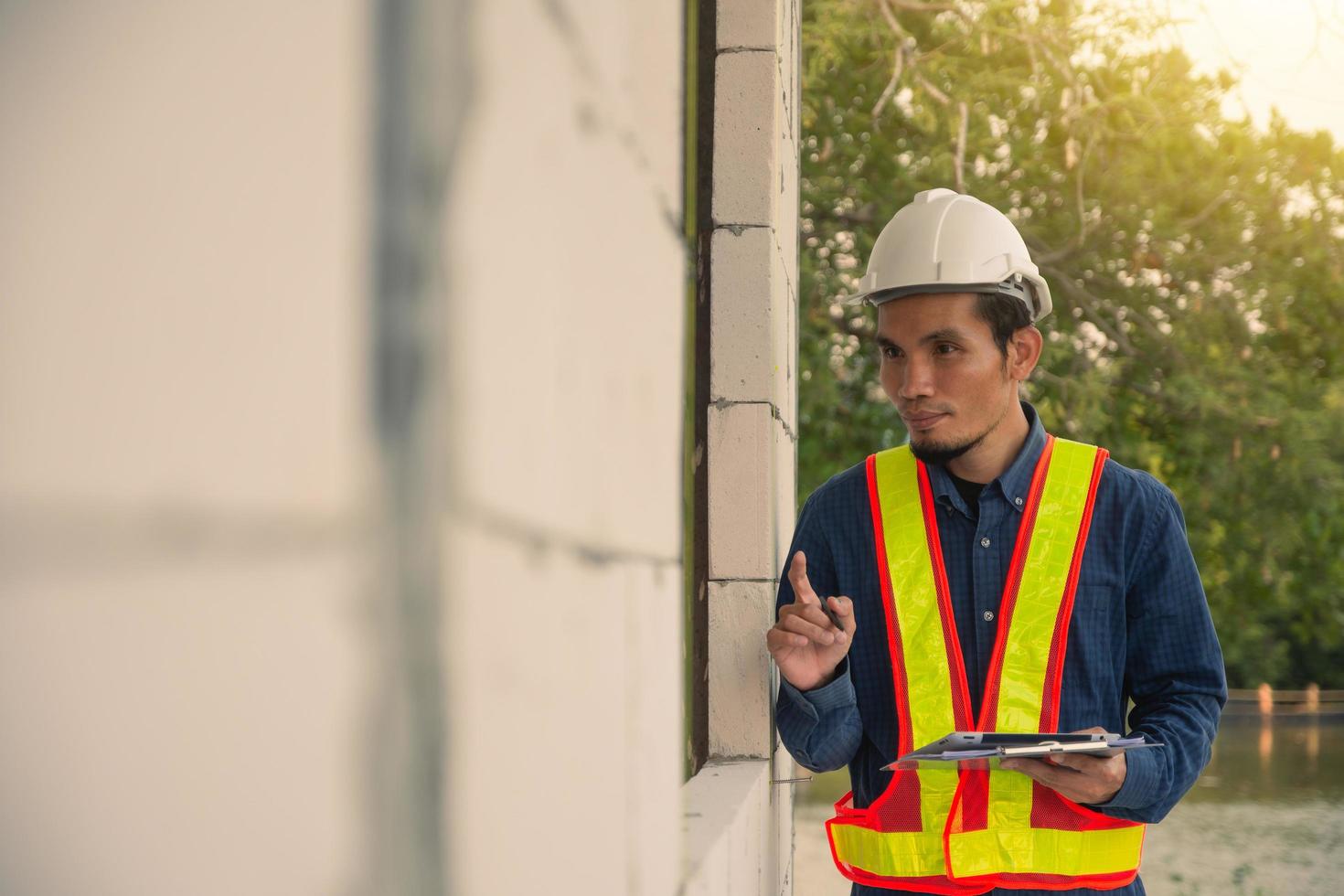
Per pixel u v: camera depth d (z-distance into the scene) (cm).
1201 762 188
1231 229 1079
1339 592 1351
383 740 22
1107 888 189
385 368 22
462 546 26
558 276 37
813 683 195
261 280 18
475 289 27
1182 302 1098
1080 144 960
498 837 29
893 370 202
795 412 334
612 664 49
